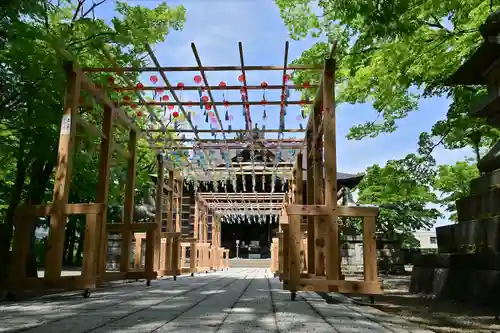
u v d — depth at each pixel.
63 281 5.11
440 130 9.34
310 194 7.79
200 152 9.58
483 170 6.02
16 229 5.21
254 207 17.30
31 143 6.47
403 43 6.86
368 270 5.16
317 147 6.88
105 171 6.64
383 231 15.48
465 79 6.11
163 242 10.97
